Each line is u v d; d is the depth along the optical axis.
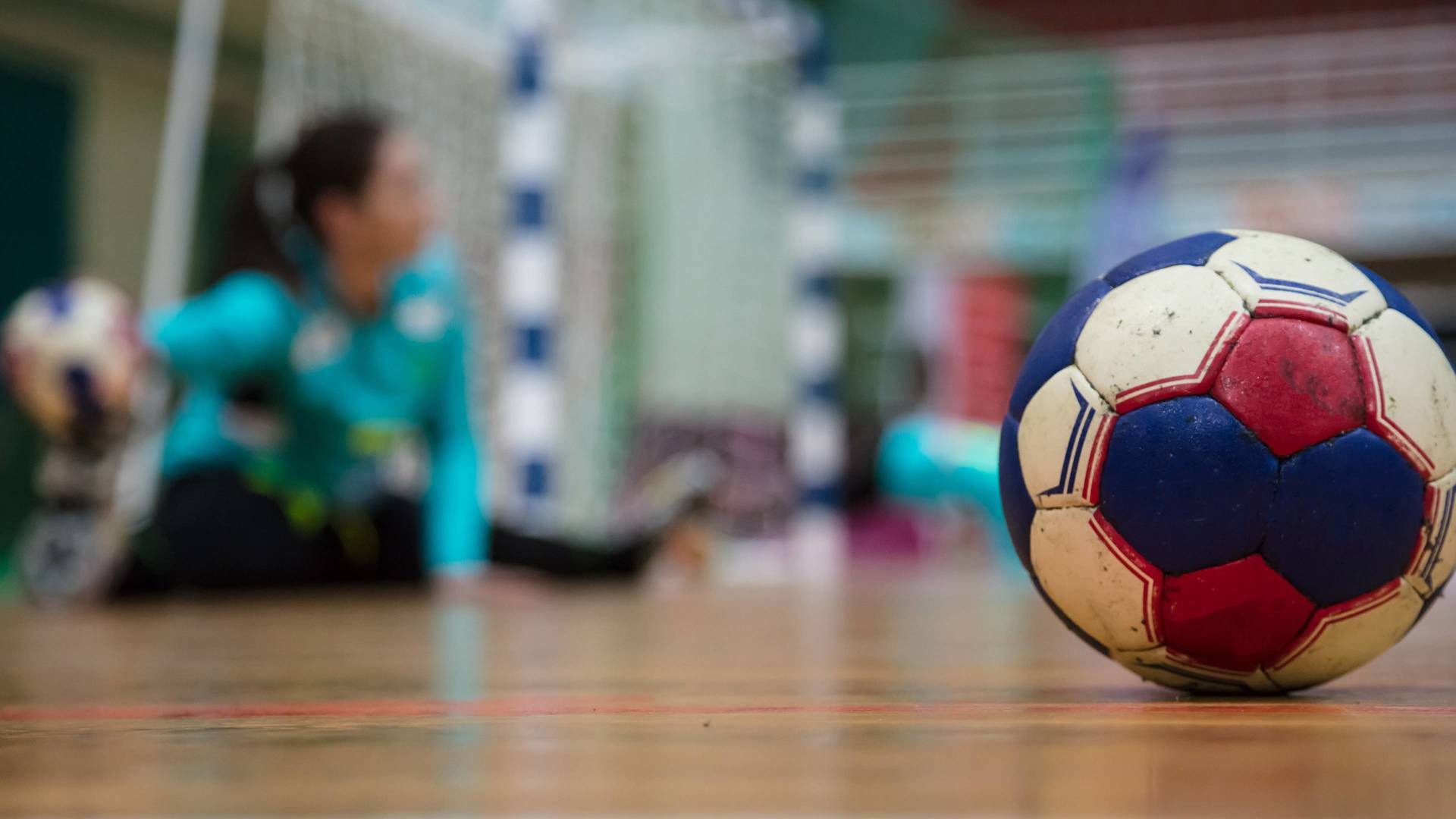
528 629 2.62
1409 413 1.12
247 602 3.85
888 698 1.21
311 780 0.66
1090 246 10.48
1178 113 10.96
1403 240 10.71
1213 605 1.12
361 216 3.76
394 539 4.15
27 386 3.77
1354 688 1.34
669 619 3.04
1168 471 1.11
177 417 3.99
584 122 7.92
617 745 0.80
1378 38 11.26
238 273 3.86
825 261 8.09
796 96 8.24
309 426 3.97
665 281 8.68
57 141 8.29
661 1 8.17
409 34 6.73
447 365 4.09
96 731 0.96
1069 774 0.65
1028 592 4.63
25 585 4.30
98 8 8.38
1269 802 0.57
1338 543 1.10
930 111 10.98
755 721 0.97
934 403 10.52
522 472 6.20
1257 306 1.12
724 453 8.71
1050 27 12.68
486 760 0.73
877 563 8.77
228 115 8.66
